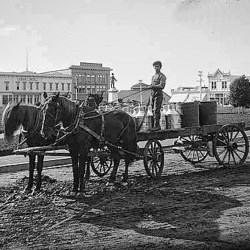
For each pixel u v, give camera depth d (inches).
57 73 2458.2
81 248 233.6
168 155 625.9
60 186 394.6
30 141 390.3
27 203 330.0
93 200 341.7
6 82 2282.2
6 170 495.2
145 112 450.3
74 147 365.4
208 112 491.2
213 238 250.7
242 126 516.4
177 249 233.5
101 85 2583.7
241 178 434.9
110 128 398.0
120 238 250.7
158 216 295.9
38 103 424.8
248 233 259.4
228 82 2324.1
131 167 522.3
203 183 410.9
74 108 363.9
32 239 248.2
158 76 442.6
